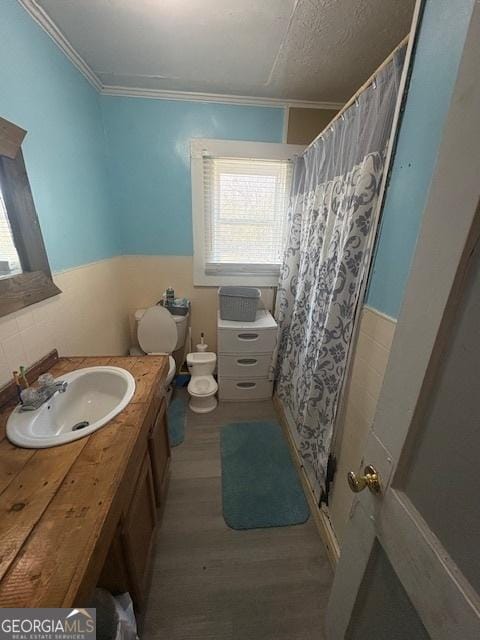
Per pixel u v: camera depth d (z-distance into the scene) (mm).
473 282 396
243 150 2104
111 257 2076
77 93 1604
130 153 2072
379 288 964
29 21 1174
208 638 996
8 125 1016
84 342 1631
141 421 930
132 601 945
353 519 719
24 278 1096
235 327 2162
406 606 552
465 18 602
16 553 544
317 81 1773
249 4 1173
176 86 1870
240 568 1209
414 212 782
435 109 696
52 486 686
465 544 405
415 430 510
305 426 1502
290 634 1014
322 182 1538
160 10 1213
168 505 1476
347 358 1153
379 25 1275
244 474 1675
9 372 1026
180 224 2287
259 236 2375
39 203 1238
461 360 416
